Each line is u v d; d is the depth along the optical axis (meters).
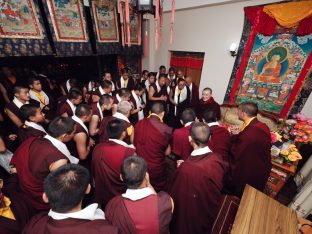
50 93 3.51
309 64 2.90
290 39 3.02
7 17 2.45
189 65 4.84
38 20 2.77
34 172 1.23
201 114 3.29
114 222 0.91
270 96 3.43
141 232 0.88
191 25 4.39
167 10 4.62
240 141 1.83
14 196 1.20
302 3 2.75
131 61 5.55
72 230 0.74
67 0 3.04
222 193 2.09
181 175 1.28
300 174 2.59
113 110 2.61
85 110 1.78
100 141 2.04
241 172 1.83
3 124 3.12
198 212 1.29
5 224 0.98
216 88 4.29
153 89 3.98
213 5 3.83
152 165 1.89
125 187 1.55
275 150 2.10
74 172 0.83
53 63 4.43
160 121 1.98
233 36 3.72
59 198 0.75
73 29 3.24
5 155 1.84
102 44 3.88
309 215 2.07
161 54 5.34
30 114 1.77
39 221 0.81
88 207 0.85
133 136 2.04
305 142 2.15
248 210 1.27
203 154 1.32
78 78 4.97
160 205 0.93
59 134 1.35
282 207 1.29
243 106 1.92
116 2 3.85
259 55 3.43
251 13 3.34
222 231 1.52
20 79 3.42
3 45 2.47
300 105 3.09
